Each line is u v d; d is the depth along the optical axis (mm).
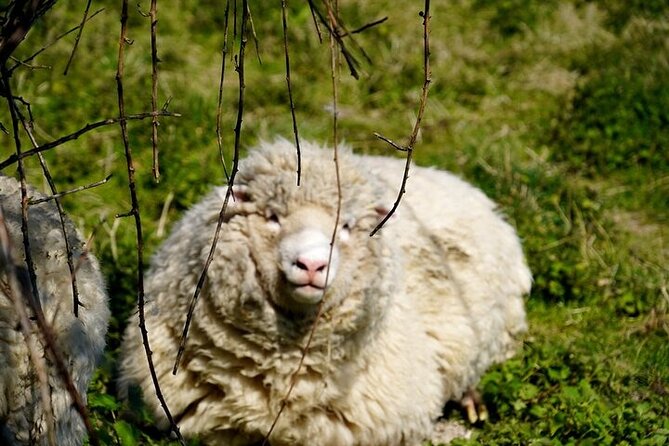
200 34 22844
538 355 14047
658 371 14016
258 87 20750
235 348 10992
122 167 17391
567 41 24031
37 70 19562
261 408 11234
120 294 13836
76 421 7680
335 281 10648
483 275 13797
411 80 21938
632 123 20438
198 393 11367
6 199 8078
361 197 10922
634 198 18812
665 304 15711
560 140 20125
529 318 15508
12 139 17625
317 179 10750
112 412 10812
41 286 7492
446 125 20578
